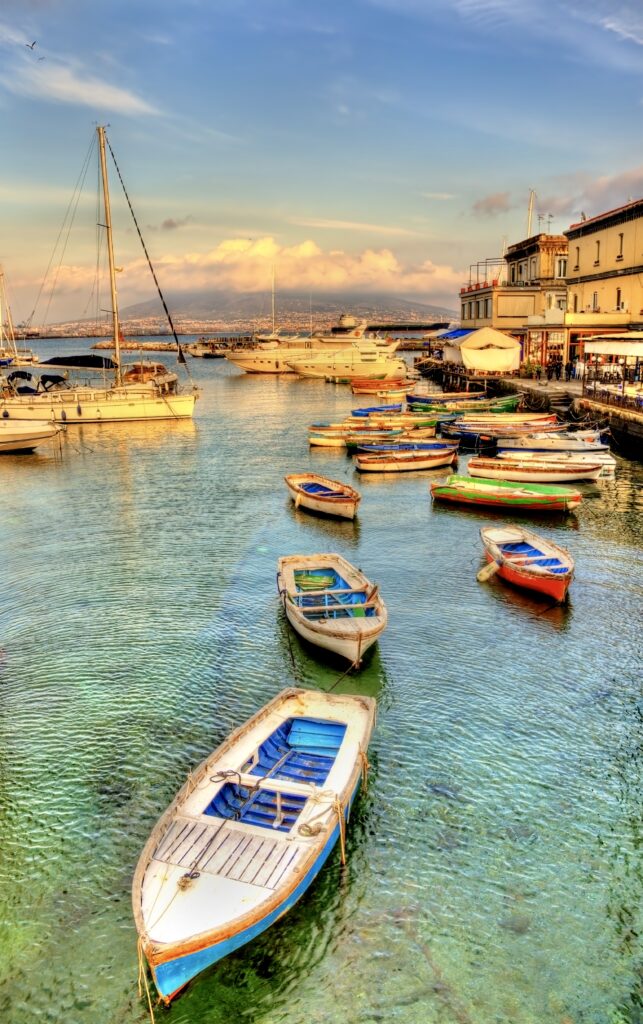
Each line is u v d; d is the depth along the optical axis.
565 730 14.09
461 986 8.96
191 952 8.37
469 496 30.28
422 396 61.91
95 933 9.70
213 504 31.66
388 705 14.93
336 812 10.38
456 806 11.96
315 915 9.91
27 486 36.12
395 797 12.15
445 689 15.55
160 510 30.72
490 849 11.05
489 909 10.03
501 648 17.36
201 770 11.20
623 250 57.50
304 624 16.75
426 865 10.73
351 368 94.88
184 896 9.02
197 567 23.22
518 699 15.17
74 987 8.99
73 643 17.92
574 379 59.66
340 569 20.03
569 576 19.34
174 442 49.12
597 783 12.57
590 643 17.61
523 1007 8.71
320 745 12.45
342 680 15.91
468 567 22.89
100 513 30.45
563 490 29.91
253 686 15.72
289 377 105.94
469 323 87.25
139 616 19.42
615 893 10.30
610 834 11.40
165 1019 8.66
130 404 57.25
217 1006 8.77
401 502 31.61
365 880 10.47
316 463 41.03
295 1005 8.77
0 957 9.35
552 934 9.66
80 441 49.94
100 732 14.14
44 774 12.92
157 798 12.23
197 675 16.22
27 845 11.23
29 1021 8.61
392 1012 8.66
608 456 35.34
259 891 9.09
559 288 76.00
